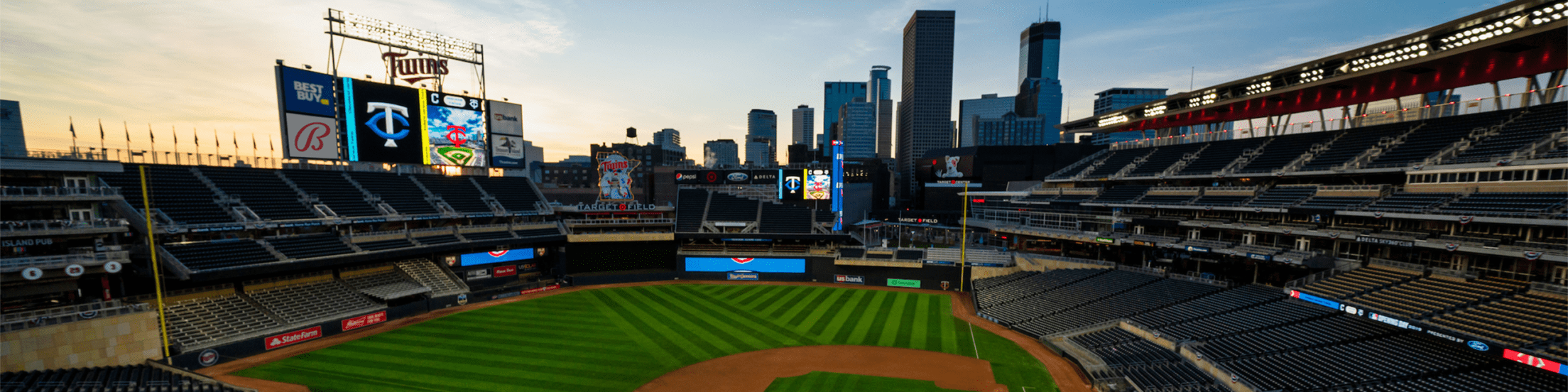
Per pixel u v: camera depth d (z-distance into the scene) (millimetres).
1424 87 41062
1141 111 63594
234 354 34250
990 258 59656
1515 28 29375
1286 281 41594
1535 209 28156
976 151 99188
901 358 35719
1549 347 23297
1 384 25781
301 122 48844
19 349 27031
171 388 26844
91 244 34906
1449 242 30953
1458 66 35531
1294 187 43125
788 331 41875
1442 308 28500
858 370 33312
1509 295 28094
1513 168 30297
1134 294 44906
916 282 59531
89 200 34625
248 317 38406
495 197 62531
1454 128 37938
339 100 51094
